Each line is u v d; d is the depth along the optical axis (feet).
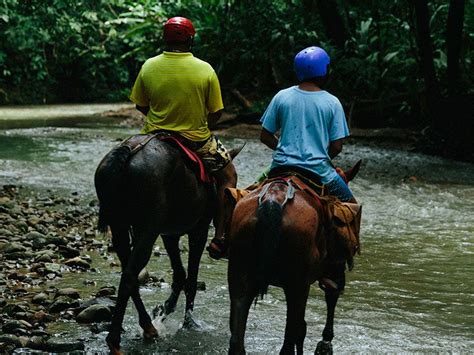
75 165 52.34
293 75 85.87
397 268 29.66
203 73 21.81
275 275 16.98
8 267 27.91
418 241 34.14
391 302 25.39
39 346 20.06
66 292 24.43
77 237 32.83
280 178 18.04
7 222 34.06
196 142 21.90
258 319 23.43
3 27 113.09
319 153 18.60
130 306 24.40
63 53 123.75
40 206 38.91
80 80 128.57
